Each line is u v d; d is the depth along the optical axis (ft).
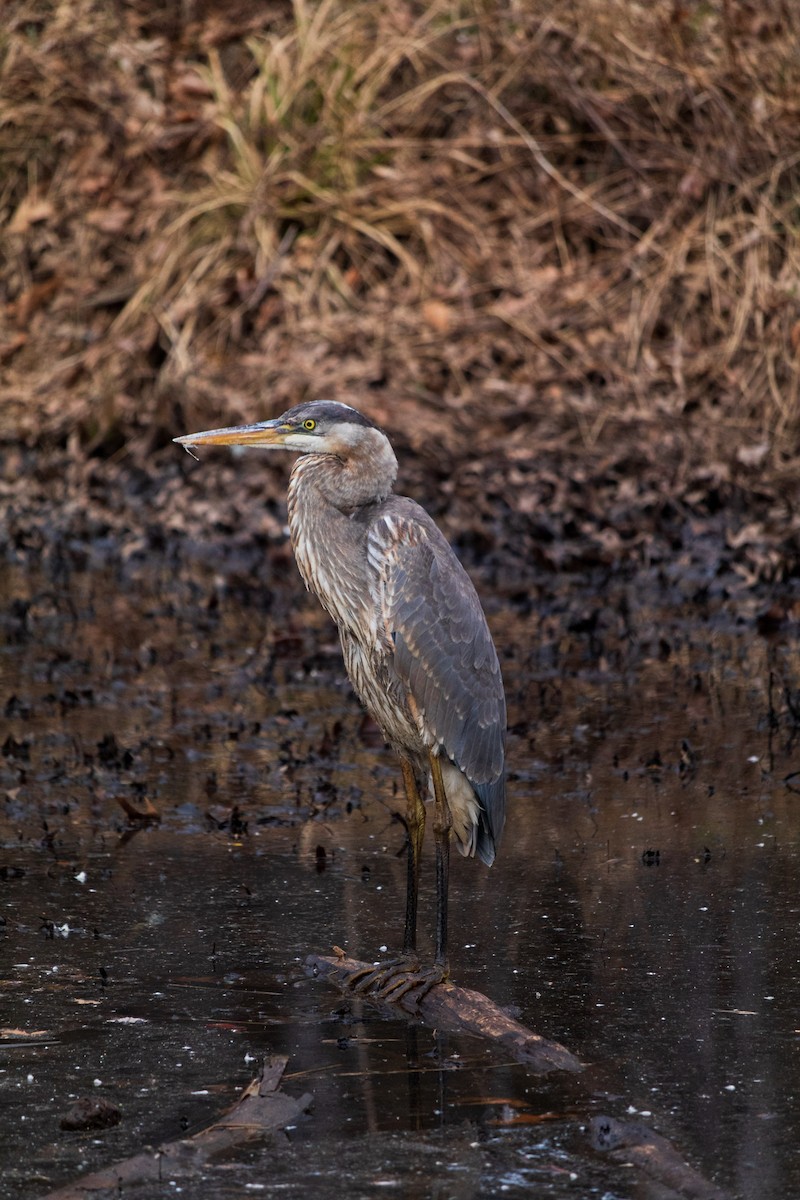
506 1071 19.79
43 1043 20.83
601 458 54.90
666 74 63.87
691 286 59.62
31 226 68.80
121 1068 20.06
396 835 29.30
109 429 60.49
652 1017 21.31
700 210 62.08
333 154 65.31
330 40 68.18
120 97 69.56
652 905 25.43
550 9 66.13
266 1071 19.57
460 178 64.64
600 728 35.53
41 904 25.99
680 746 33.81
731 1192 16.71
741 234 60.64
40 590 50.39
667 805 30.42
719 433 55.21
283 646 43.75
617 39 64.95
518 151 64.80
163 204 65.62
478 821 24.27
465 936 24.44
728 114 61.67
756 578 47.60
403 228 64.18
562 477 53.93
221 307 62.75
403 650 23.49
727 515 51.75
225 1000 22.24
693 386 57.52
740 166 61.57
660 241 61.62
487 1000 21.59
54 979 22.98
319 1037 20.97
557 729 35.60
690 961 23.18
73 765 33.71
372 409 56.90
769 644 42.09
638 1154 17.46
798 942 23.79
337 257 64.64
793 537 49.73
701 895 25.80
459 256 62.80
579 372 57.98
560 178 62.64
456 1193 16.84
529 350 59.06
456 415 57.11
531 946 23.94
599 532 51.62
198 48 71.10
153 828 29.81
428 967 22.99
